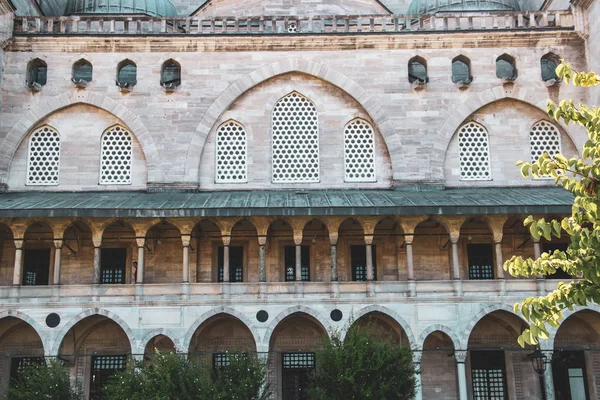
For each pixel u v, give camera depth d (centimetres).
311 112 4322
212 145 4250
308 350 3997
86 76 4369
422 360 4019
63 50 4284
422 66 4475
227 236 3734
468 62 4338
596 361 4006
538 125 4303
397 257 4038
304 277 4059
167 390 2936
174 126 4225
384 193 4059
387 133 4231
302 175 4247
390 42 4322
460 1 4775
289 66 4309
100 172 4203
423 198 3875
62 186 4166
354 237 4078
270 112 4297
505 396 3997
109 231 4038
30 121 4197
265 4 4903
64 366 3462
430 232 4038
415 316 3656
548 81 4272
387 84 4297
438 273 4006
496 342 4022
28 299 3638
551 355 3588
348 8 4916
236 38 4303
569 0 4444
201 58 4312
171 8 5006
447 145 4228
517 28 4312
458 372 3591
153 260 4019
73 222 3744
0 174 4122
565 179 1709
